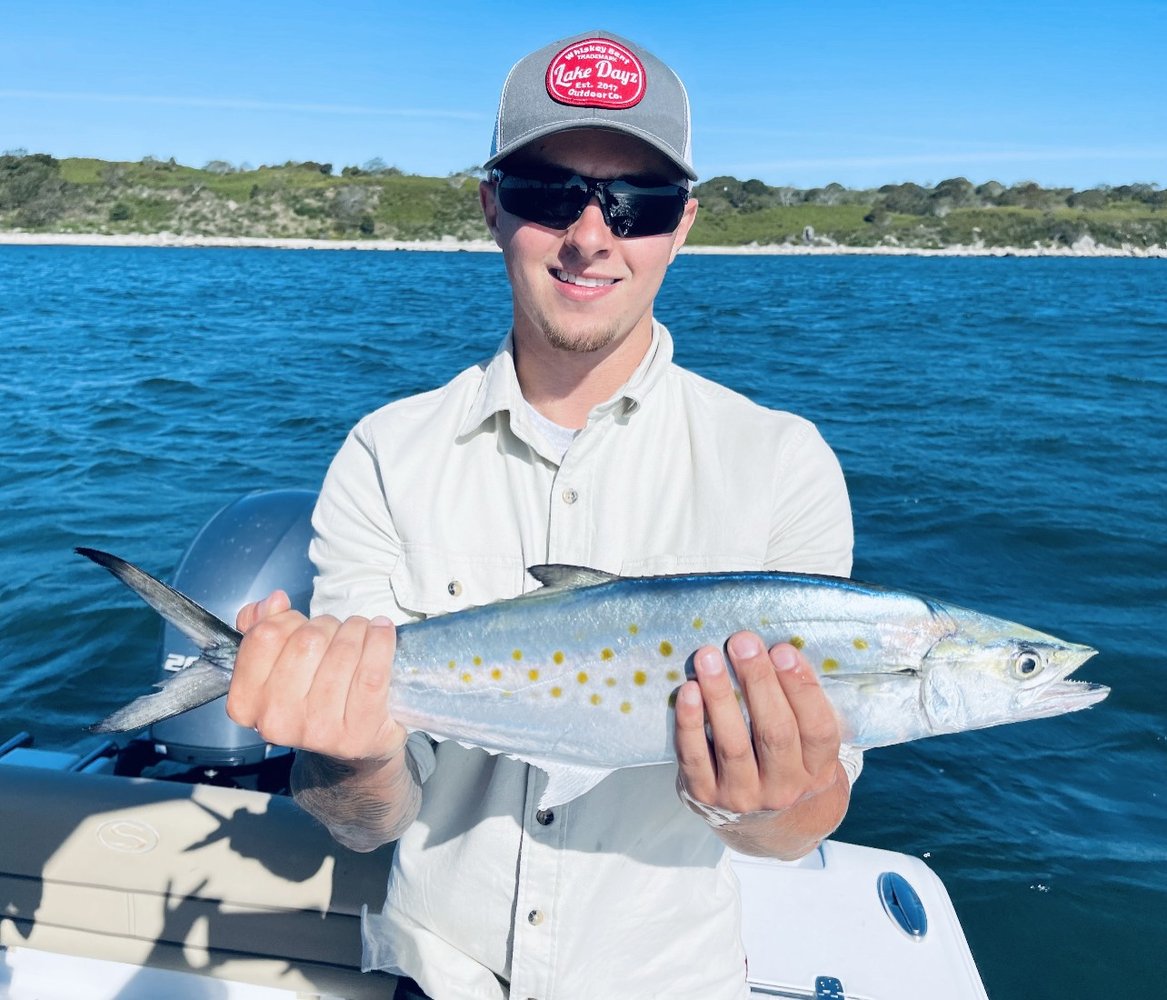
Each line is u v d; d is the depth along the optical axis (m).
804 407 5.87
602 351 0.82
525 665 0.79
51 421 4.97
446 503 0.85
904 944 1.12
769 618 0.78
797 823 0.71
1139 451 4.81
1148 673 2.47
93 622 2.62
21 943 1.11
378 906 1.04
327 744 0.68
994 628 0.83
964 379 6.98
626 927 0.78
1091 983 1.56
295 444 4.54
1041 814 1.96
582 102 0.75
